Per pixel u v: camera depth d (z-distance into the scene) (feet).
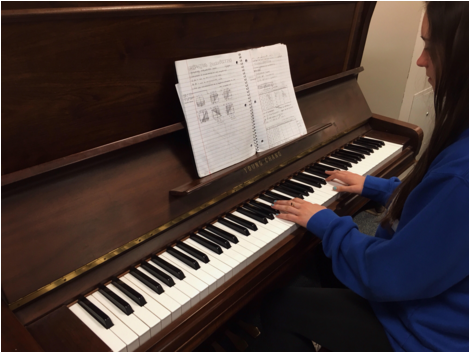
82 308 2.78
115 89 3.24
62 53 2.80
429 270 2.47
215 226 3.64
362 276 2.84
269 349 3.45
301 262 5.39
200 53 3.77
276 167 4.48
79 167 3.07
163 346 2.63
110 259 3.05
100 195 3.11
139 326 2.59
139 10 3.04
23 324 2.56
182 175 3.65
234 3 3.75
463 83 2.47
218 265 3.14
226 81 3.75
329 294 3.59
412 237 2.48
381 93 7.59
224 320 3.07
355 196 4.55
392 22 6.83
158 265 3.16
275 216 3.84
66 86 2.91
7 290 2.52
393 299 2.72
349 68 6.11
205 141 3.63
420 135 5.67
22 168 2.88
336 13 5.23
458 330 2.59
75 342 2.47
